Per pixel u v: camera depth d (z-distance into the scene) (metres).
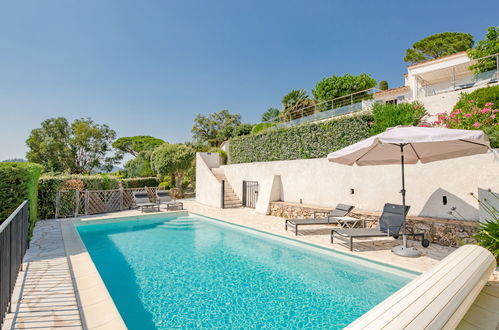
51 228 9.48
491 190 5.78
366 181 9.16
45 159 42.47
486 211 5.82
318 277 5.50
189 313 4.22
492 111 7.66
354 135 12.48
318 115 16.70
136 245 8.32
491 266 3.28
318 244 7.07
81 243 7.21
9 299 3.48
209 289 5.05
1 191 6.85
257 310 4.27
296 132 15.01
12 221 3.84
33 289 4.20
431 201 7.45
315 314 4.12
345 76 27.92
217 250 7.62
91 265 5.36
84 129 45.38
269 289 5.00
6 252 3.32
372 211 8.91
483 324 2.88
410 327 1.52
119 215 12.60
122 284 5.33
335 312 4.17
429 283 2.29
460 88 12.80
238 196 16.09
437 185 7.33
